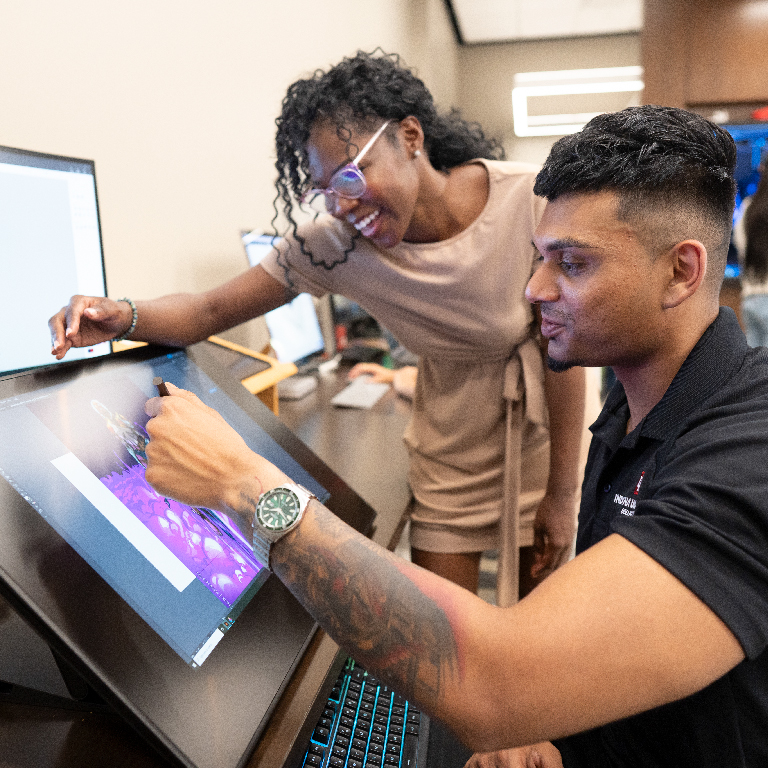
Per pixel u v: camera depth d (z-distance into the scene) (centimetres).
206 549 73
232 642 66
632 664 46
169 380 91
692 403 64
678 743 64
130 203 146
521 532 140
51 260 96
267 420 105
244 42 201
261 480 57
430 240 116
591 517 79
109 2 136
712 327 65
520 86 783
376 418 178
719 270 63
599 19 645
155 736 54
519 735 48
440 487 134
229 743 58
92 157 132
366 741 70
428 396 137
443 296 118
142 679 55
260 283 117
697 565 48
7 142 111
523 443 137
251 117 209
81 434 70
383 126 94
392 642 49
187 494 61
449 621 49
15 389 66
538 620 47
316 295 126
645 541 49
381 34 371
